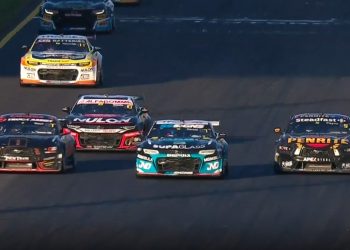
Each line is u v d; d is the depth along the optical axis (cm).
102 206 8906
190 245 7762
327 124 10638
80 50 14188
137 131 11306
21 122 10419
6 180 9781
